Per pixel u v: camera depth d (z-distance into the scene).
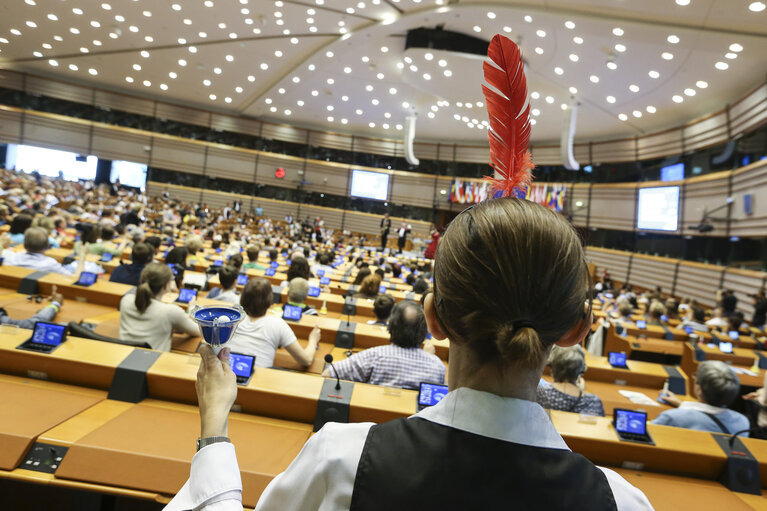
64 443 1.82
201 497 0.59
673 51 11.52
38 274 4.82
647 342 6.50
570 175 22.48
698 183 15.84
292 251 12.80
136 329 3.31
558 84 15.25
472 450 0.52
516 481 0.50
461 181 26.48
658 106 15.42
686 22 10.12
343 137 28.42
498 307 0.55
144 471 1.77
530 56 13.88
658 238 18.16
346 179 28.33
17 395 2.12
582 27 11.34
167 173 27.31
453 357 0.62
